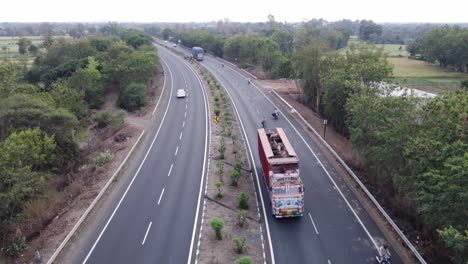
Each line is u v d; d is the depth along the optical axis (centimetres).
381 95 4222
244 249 2625
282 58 9106
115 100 7556
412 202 2992
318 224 2953
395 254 2566
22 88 5334
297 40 12888
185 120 5884
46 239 2841
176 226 2964
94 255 2633
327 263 2484
